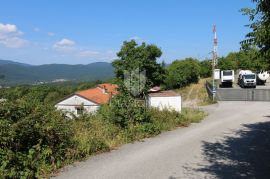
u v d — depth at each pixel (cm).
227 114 2925
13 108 1063
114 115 1734
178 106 2645
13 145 1003
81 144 1275
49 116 1161
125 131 1662
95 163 1172
